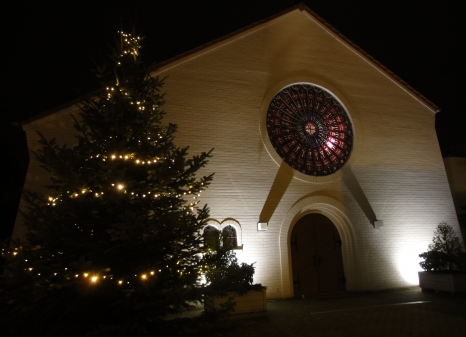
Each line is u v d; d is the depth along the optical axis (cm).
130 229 615
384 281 1370
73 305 613
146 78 845
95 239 668
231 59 1360
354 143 1455
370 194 1427
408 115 1588
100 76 793
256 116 1338
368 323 905
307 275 1324
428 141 1594
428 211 1500
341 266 1387
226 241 967
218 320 676
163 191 746
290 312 1045
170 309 664
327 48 1525
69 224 662
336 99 1486
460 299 1157
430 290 1309
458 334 797
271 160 1313
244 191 1255
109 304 645
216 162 1248
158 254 682
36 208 655
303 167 1372
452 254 1298
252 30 1415
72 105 1159
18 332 621
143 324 637
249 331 867
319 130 1434
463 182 1894
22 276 589
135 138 761
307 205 1323
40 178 1088
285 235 1271
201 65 1316
